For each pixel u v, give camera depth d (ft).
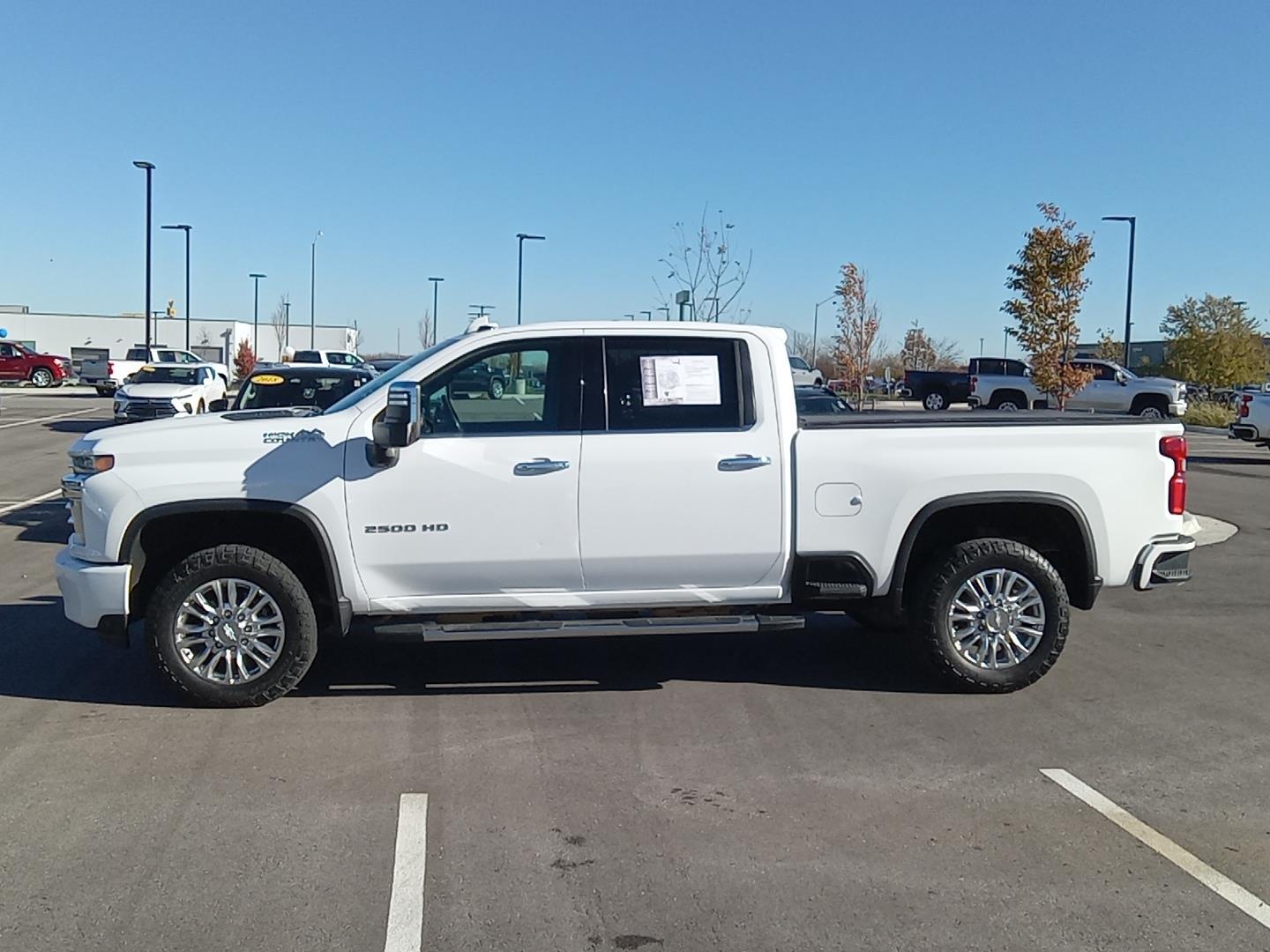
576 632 20.53
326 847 14.88
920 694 21.84
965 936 12.82
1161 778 17.65
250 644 20.18
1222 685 22.61
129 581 19.75
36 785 16.85
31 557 35.12
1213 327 169.68
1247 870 14.56
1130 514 21.65
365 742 18.80
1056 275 53.26
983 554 21.24
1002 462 21.11
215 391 81.82
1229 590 31.91
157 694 21.20
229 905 13.32
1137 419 22.06
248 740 18.81
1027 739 19.35
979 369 114.73
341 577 20.07
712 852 14.85
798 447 20.75
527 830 15.47
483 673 23.03
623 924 13.01
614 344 20.74
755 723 20.04
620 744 18.88
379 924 12.93
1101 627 27.53
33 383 156.04
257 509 19.74
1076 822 15.99
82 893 13.58
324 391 44.32
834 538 20.92
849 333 90.12
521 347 20.53
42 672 22.53
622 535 20.38
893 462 20.93
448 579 20.33
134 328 261.24
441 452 20.02
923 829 15.69
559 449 20.20
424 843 15.05
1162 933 12.95
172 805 16.17
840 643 25.68
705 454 20.48
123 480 19.61
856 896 13.74
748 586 21.18
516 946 12.51
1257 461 76.84
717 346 20.95
